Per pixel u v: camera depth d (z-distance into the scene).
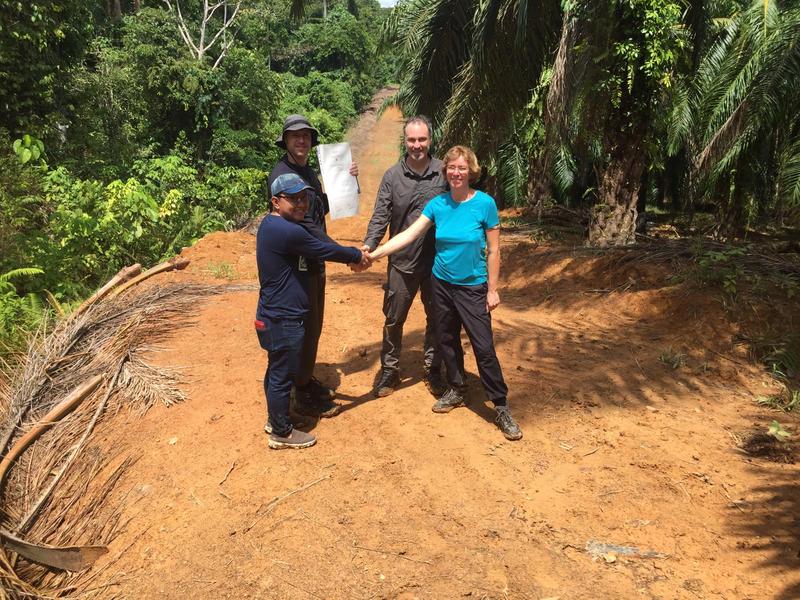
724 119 10.12
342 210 4.21
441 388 4.21
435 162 3.86
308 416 4.00
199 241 9.11
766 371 4.47
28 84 13.17
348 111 43.03
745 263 5.65
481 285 3.59
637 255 6.33
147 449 3.84
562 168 13.62
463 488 3.25
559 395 4.18
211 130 23.42
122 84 21.41
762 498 3.10
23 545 3.07
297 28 47.78
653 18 6.30
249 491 3.31
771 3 8.93
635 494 3.17
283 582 2.71
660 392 4.23
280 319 3.40
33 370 4.90
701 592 2.56
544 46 7.93
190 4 30.08
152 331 5.48
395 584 2.66
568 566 2.72
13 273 6.86
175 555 2.95
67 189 10.41
